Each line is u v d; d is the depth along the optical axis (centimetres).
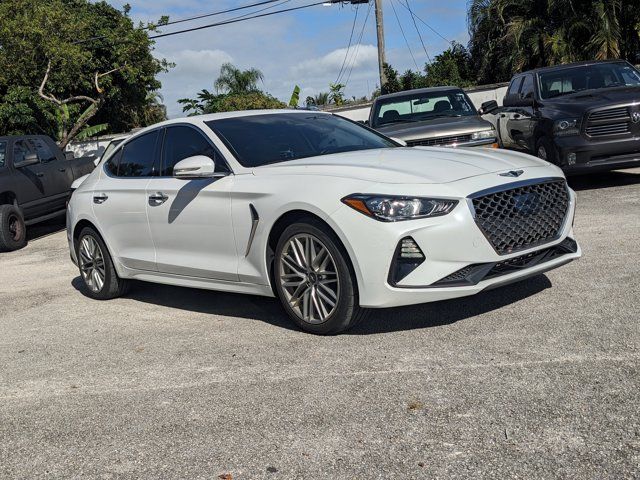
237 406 358
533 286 514
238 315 538
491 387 345
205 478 289
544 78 1059
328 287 446
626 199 842
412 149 516
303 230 446
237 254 498
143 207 571
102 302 644
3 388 427
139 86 3253
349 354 416
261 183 477
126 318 571
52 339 530
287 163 495
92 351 487
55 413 377
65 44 2239
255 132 543
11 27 2084
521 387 341
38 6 2197
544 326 425
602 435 287
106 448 327
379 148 538
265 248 473
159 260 564
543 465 270
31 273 844
